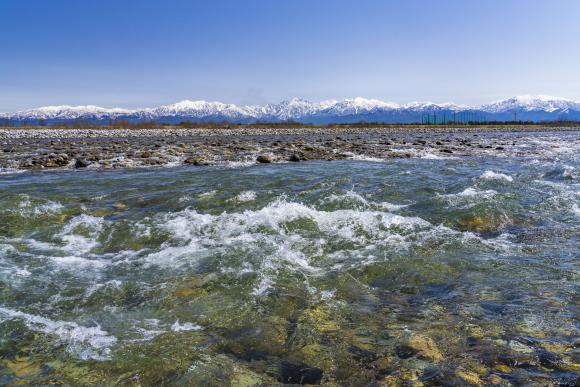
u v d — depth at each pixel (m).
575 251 6.83
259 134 59.12
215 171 16.06
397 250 6.93
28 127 85.69
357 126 106.75
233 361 3.82
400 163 18.80
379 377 3.56
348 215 8.81
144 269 6.15
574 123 127.19
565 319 4.49
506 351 3.89
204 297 5.20
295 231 7.92
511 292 5.26
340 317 4.70
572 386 3.34
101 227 8.23
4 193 11.51
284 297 5.22
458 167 17.12
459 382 3.44
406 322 4.54
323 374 3.63
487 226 8.39
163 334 4.31
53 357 3.86
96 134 57.28
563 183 12.74
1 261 6.48
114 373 3.62
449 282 5.65
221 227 8.15
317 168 16.81
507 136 49.12
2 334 4.25
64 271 6.07
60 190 12.11
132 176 14.88
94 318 4.66
